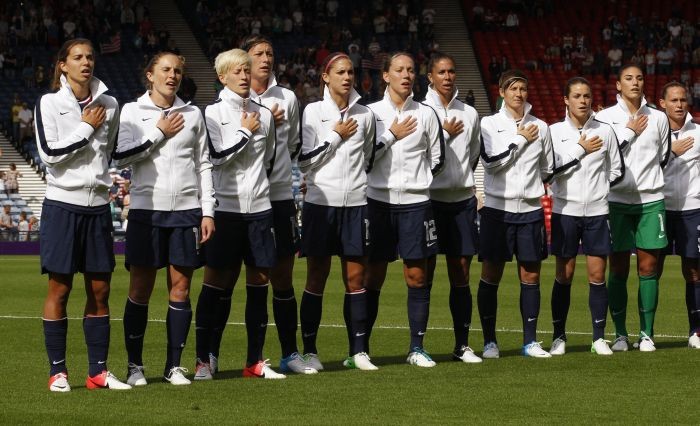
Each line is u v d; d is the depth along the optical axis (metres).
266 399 14.88
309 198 17.92
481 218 19.91
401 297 33.22
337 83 17.91
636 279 39.50
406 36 85.19
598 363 18.56
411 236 18.31
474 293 34.78
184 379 16.25
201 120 16.31
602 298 20.06
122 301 32.41
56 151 15.16
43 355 19.52
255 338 17.03
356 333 18.08
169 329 16.31
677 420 13.51
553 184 20.48
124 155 15.82
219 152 16.61
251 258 16.86
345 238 17.78
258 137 16.86
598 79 82.81
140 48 80.06
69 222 15.39
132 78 77.75
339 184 17.73
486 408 14.23
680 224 21.48
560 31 87.25
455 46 86.31
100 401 14.72
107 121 15.66
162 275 42.59
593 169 20.02
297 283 38.78
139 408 14.20
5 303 31.62
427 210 18.44
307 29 85.31
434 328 24.61
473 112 19.52
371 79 80.56
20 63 77.50
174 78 16.23
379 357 19.77
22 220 63.97
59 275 15.52
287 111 17.80
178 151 16.08
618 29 86.06
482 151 19.80
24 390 15.62
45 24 78.88
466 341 19.11
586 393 15.38
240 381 16.53
